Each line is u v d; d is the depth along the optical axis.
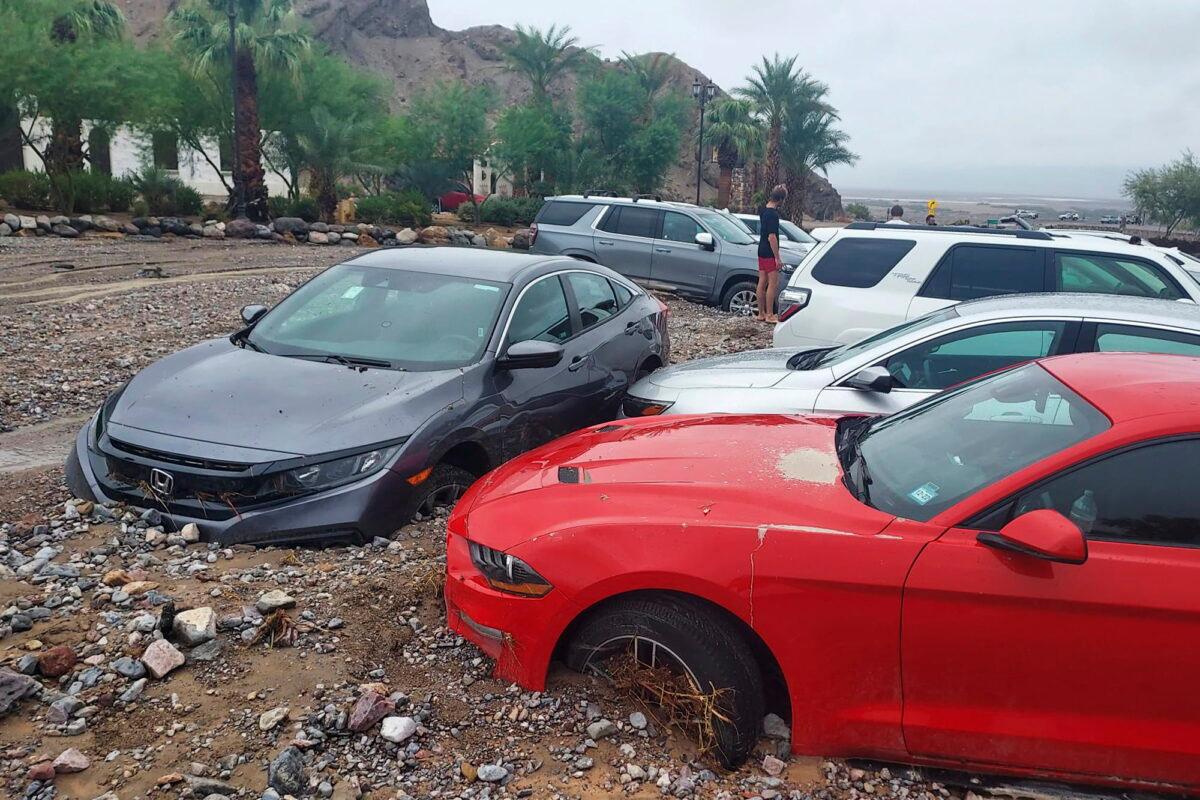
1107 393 3.28
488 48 110.75
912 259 8.19
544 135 43.31
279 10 28.98
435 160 41.16
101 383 8.30
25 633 3.80
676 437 4.03
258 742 3.18
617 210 15.66
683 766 3.16
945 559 2.94
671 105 52.22
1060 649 2.89
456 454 5.38
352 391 5.05
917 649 2.98
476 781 3.06
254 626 3.89
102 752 3.11
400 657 3.80
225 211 28.08
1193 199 60.69
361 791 2.99
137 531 4.70
